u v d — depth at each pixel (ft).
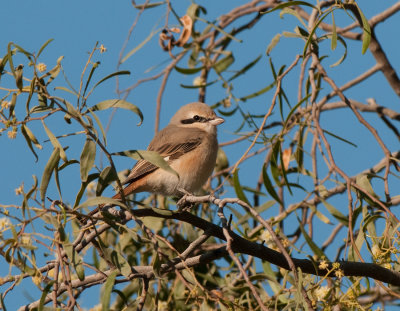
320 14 31.78
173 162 40.75
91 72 26.08
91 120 26.18
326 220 34.91
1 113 25.26
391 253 28.91
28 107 25.59
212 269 36.40
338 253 36.86
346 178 31.91
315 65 36.09
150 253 36.14
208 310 30.32
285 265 30.55
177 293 34.14
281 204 34.50
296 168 39.29
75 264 24.41
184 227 36.63
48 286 24.04
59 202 25.70
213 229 30.45
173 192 40.45
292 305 28.84
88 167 26.71
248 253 30.55
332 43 29.86
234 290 34.04
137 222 26.40
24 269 23.65
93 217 26.02
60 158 26.37
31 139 26.04
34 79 25.36
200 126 43.09
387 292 28.22
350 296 27.45
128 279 28.96
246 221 34.94
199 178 41.22
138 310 27.96
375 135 33.65
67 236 24.57
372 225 30.89
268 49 35.01
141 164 39.22
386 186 32.58
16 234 23.16
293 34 34.94
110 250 25.91
